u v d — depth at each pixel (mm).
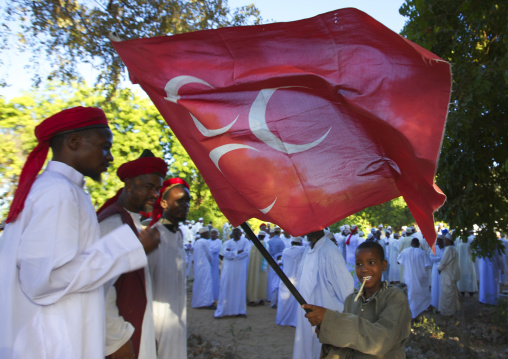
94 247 1848
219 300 9688
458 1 4875
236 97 2545
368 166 2561
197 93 2516
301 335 5180
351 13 2246
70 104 7766
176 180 3904
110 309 2414
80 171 2062
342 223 22062
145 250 1987
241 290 9758
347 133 2557
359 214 24812
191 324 8992
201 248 10766
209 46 2486
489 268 11703
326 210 2605
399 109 2166
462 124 4773
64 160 2016
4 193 6973
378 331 2398
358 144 2555
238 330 8539
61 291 1739
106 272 1807
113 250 1850
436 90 2123
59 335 1732
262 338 7938
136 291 2783
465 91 4684
